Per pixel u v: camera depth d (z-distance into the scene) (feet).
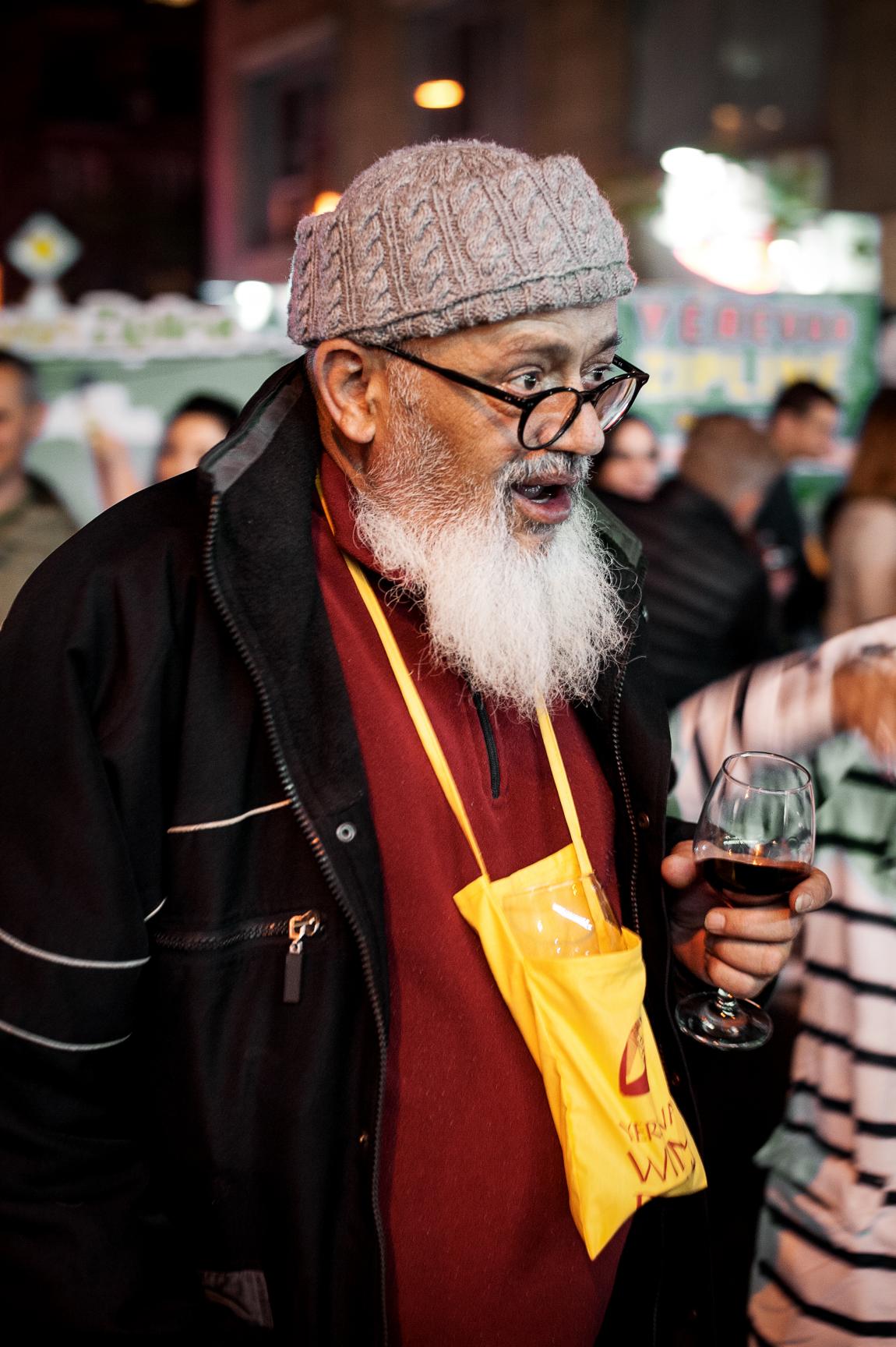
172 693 4.14
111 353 11.04
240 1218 4.16
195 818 4.10
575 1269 4.40
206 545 3.93
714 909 4.66
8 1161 3.97
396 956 4.21
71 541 4.23
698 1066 9.18
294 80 29.78
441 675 4.52
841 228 18.01
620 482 12.23
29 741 4.00
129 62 30.48
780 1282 5.78
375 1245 4.04
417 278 3.98
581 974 4.09
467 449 4.17
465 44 25.80
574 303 3.99
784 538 12.64
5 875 3.99
